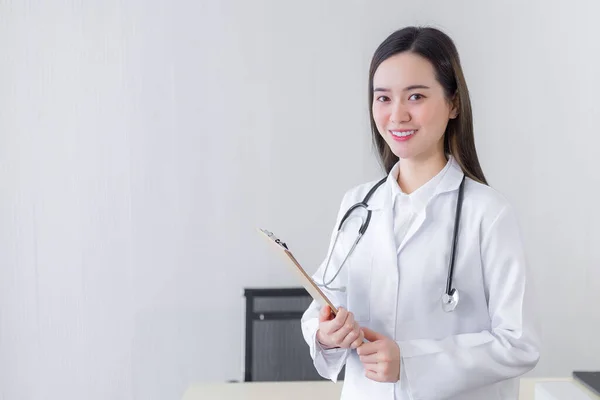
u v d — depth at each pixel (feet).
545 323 10.11
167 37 9.61
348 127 9.81
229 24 9.65
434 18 9.70
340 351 4.13
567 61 9.79
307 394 6.61
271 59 9.70
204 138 9.75
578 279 10.09
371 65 3.97
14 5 9.44
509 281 3.78
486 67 9.78
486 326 3.92
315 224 9.91
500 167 9.91
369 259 4.10
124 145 9.68
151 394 9.90
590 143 9.90
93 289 9.75
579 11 9.75
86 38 9.55
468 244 3.85
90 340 9.79
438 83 3.76
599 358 10.17
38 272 9.66
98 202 9.70
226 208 9.82
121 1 9.55
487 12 9.71
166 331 9.87
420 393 3.66
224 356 9.95
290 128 9.78
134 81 9.62
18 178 9.59
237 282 9.90
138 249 9.78
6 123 9.52
